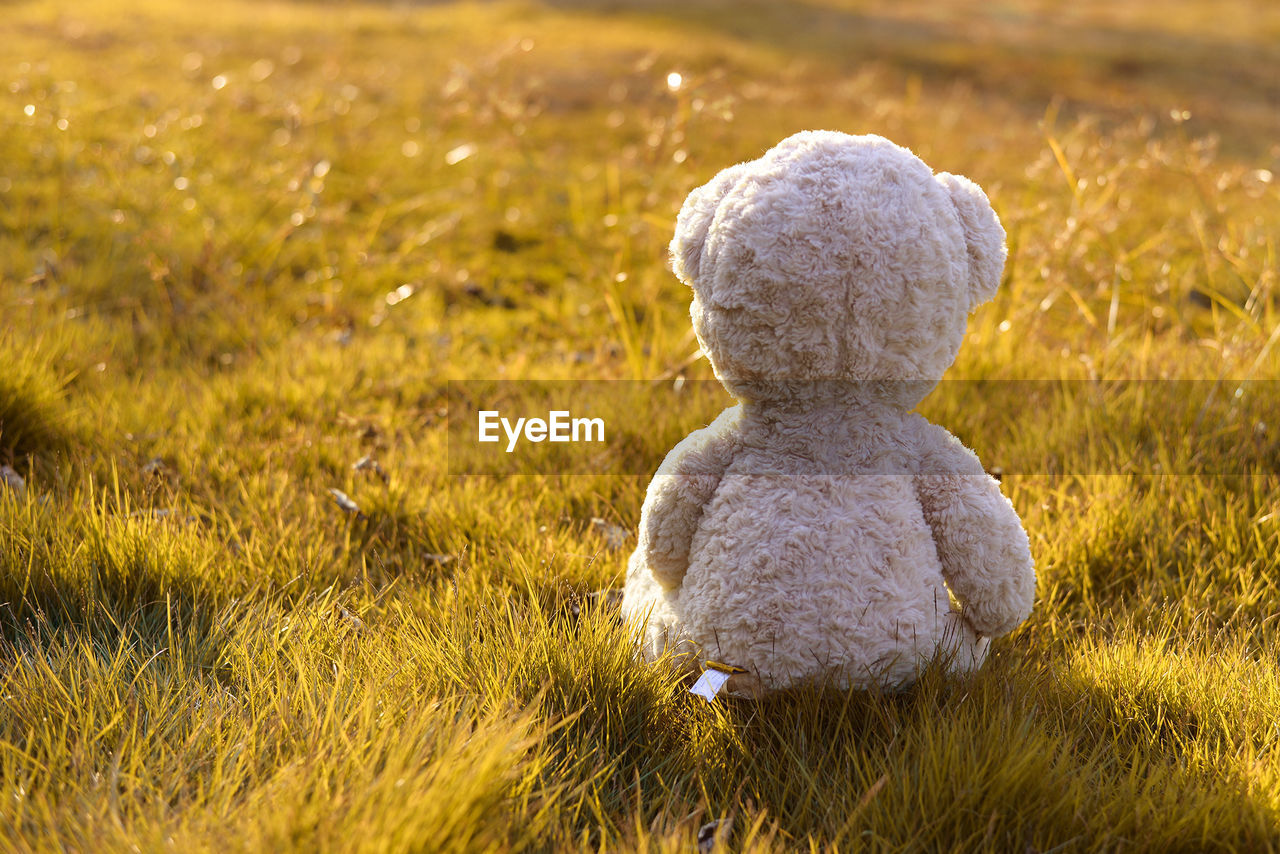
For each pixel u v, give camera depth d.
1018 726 2.00
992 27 22.58
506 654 2.21
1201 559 2.94
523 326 5.77
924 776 1.87
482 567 2.90
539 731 1.92
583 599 2.68
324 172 6.12
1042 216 5.21
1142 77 17.44
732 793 2.02
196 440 3.70
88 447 3.52
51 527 2.75
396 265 6.55
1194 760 2.01
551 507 3.39
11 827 1.61
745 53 15.91
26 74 7.98
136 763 1.79
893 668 2.08
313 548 2.93
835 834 1.81
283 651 2.36
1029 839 1.81
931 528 2.13
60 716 1.97
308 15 18.34
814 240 1.94
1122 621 2.69
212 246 5.77
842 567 2.02
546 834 1.77
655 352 4.67
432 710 1.93
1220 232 5.90
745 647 2.07
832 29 20.97
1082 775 1.93
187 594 2.63
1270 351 4.15
